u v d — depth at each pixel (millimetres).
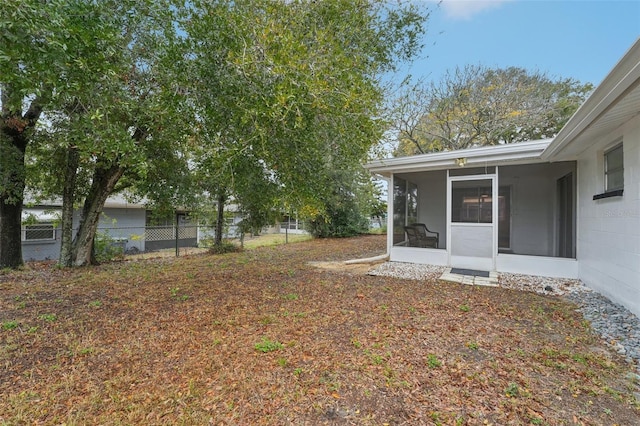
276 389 2227
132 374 2424
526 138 13883
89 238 7332
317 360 2631
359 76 4270
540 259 5840
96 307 4070
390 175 7512
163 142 5457
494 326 3391
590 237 4945
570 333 3205
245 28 3586
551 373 2424
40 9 2412
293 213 5504
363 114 4117
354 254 9445
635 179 3531
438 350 2811
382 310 3930
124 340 3039
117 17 3580
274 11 3900
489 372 2434
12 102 3480
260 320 3582
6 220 6668
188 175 7930
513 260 6090
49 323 3484
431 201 8203
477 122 13391
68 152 6461
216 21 3750
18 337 3082
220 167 4191
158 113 3975
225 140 4074
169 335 3158
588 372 2430
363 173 13422
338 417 1938
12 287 5145
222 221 10453
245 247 11391
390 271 6402
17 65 2656
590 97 3016
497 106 13039
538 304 4176
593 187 4762
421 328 3328
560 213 6465
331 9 4773
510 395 2137
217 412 1983
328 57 3939
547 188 6691
